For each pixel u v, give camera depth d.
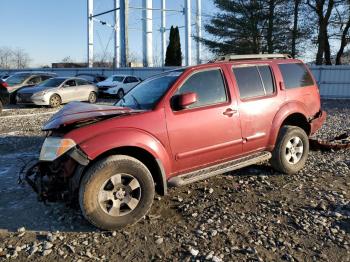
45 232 4.42
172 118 4.85
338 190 5.59
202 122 5.09
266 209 4.93
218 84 5.42
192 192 5.58
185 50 40.03
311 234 4.24
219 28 31.70
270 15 30.23
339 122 12.53
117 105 5.49
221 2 30.67
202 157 5.16
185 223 4.59
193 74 5.21
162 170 4.73
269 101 5.91
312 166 6.80
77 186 4.37
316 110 6.70
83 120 4.43
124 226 4.45
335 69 24.28
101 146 4.30
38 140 9.72
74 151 4.24
